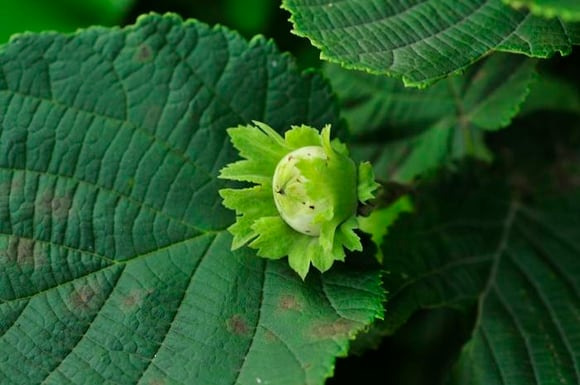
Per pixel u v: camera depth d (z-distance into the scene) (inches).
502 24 14.7
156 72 15.7
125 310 15.1
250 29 18.3
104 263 15.3
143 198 15.5
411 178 17.0
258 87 15.8
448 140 17.2
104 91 15.6
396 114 17.3
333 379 17.5
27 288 15.1
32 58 15.5
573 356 15.8
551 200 17.1
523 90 16.4
